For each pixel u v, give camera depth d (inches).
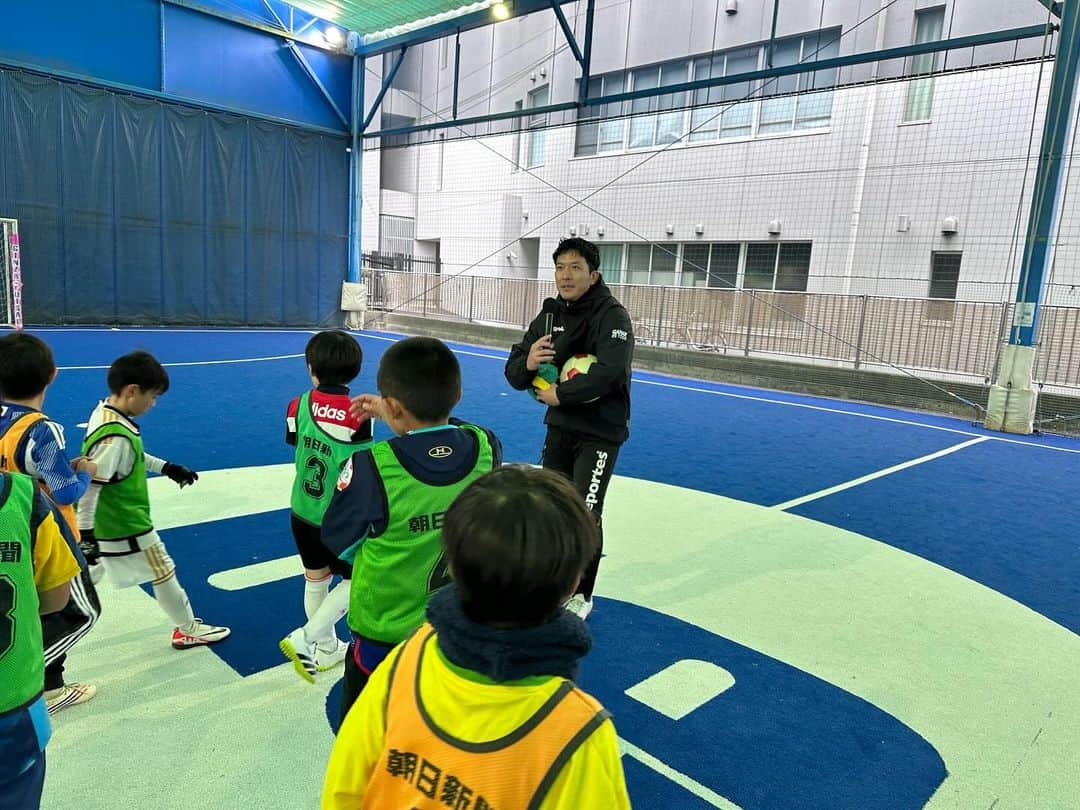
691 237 628.4
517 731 36.1
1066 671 122.5
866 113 526.6
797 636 130.4
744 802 85.9
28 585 56.0
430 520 63.5
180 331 602.9
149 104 580.4
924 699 111.3
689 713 104.1
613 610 137.6
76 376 351.9
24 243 538.3
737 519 196.7
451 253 847.1
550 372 132.9
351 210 715.4
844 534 187.8
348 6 586.6
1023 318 346.9
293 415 106.5
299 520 102.3
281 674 108.3
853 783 90.6
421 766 37.7
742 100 436.5
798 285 573.6
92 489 103.4
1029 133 457.7
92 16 548.4
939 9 457.1
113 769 85.7
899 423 361.4
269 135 648.4
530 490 38.3
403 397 65.3
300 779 85.7
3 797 54.6
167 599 110.5
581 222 705.0
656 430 315.6
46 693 95.5
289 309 688.4
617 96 481.1
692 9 589.6
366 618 65.0
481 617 37.0
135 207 585.9
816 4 514.3
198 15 597.0
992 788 91.2
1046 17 402.9
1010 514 212.4
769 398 427.5
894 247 522.0
